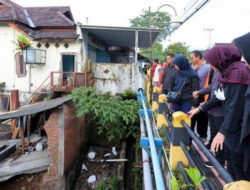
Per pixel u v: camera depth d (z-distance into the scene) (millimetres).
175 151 2650
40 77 12008
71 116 9000
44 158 8750
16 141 10422
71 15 15688
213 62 2150
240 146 1834
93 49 14367
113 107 9258
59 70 11844
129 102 9742
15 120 11047
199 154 3193
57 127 8125
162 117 4105
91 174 9383
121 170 8938
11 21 11422
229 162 2254
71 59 12109
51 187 7922
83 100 8828
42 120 11656
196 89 3656
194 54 4344
